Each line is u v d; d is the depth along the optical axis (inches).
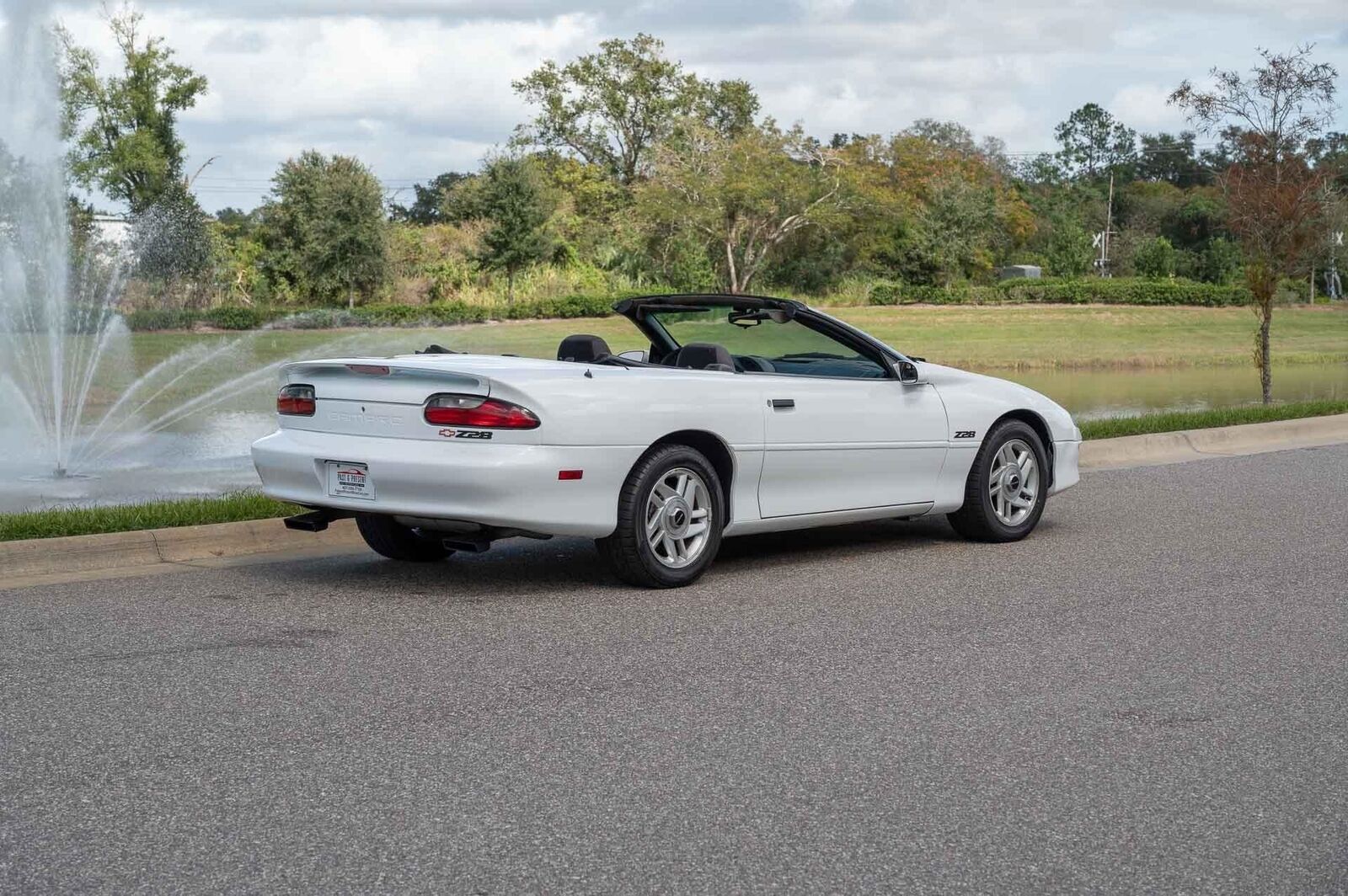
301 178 1974.7
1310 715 186.1
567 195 2972.4
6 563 273.4
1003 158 4045.3
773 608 249.6
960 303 2491.4
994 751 169.2
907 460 304.0
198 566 286.8
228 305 1894.7
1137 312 2336.4
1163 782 158.9
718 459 275.0
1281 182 721.6
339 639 222.5
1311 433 601.0
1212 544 322.0
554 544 319.6
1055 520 359.6
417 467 245.0
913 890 128.7
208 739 170.9
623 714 182.7
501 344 1486.2
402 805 148.8
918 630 233.3
